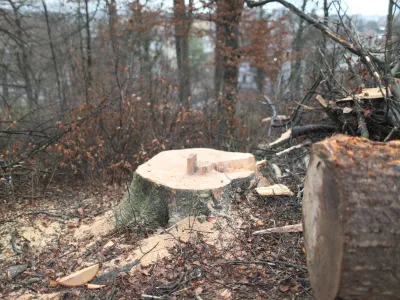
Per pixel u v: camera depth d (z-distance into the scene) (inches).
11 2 347.3
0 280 121.4
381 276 70.8
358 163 72.1
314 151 79.4
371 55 187.5
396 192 70.4
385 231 69.4
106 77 285.7
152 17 328.8
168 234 128.0
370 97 174.9
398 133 165.6
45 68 398.3
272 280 106.8
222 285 106.7
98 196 187.6
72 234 148.4
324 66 227.5
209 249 121.4
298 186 156.7
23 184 192.2
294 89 308.2
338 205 71.9
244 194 143.6
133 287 109.4
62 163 193.3
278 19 344.2
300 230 126.4
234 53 359.6
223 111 274.1
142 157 198.8
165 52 382.3
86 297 108.3
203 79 490.9
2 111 289.9
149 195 137.0
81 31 367.6
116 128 218.4
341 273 71.1
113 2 305.3
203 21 355.3
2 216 160.1
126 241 134.4
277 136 246.5
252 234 127.1
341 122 196.7
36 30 401.1
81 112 219.6
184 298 102.7
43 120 248.4
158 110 245.4
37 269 126.7
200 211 129.6
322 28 210.7
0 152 199.2
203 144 244.7
